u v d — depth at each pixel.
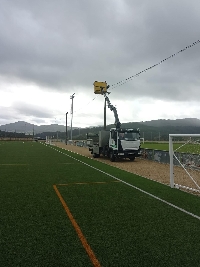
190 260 4.12
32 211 6.75
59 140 88.75
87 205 7.38
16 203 7.58
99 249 4.49
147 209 6.99
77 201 7.84
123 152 21.09
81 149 38.56
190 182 11.48
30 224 5.75
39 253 4.33
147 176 13.26
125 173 13.84
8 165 17.19
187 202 7.77
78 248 4.53
